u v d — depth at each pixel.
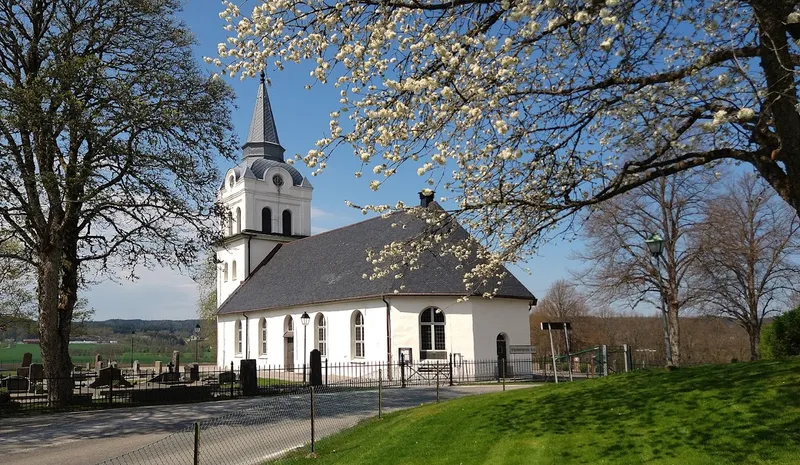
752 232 31.34
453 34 8.27
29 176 18.30
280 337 41.09
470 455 9.52
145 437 14.16
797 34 7.62
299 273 43.00
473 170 10.77
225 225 23.92
